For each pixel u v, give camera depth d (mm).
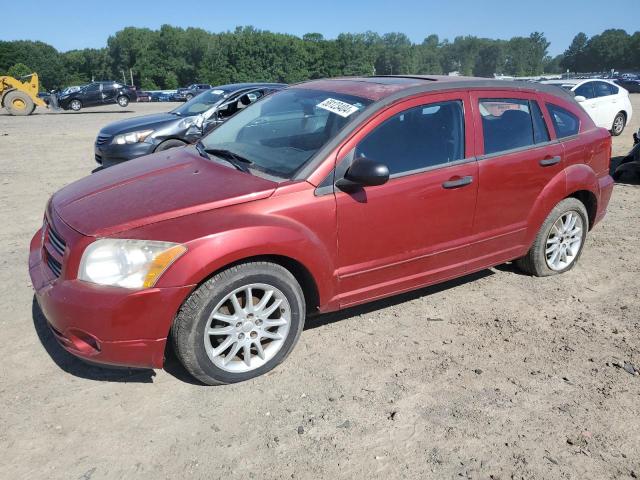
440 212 3877
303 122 3863
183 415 2994
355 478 2602
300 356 3594
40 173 9648
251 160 3719
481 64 197000
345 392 3227
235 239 3012
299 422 2963
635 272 5066
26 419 2930
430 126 3861
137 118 9344
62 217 3285
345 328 3967
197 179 3465
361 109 3648
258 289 3234
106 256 2918
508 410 3104
